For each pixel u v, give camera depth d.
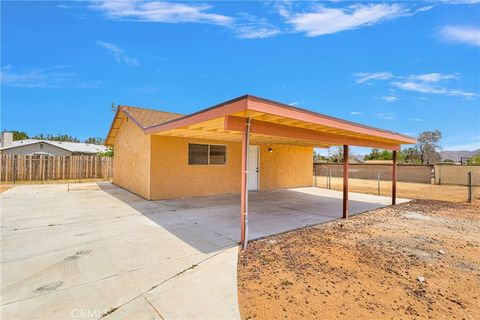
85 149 28.48
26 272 3.13
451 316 2.40
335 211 7.36
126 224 5.47
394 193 8.76
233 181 10.84
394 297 2.72
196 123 5.06
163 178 8.88
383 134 7.08
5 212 6.57
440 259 3.80
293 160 13.71
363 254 3.95
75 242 4.27
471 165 16.14
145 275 3.10
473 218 6.64
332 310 2.45
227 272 3.22
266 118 4.55
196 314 2.34
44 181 14.74
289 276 3.15
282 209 7.48
